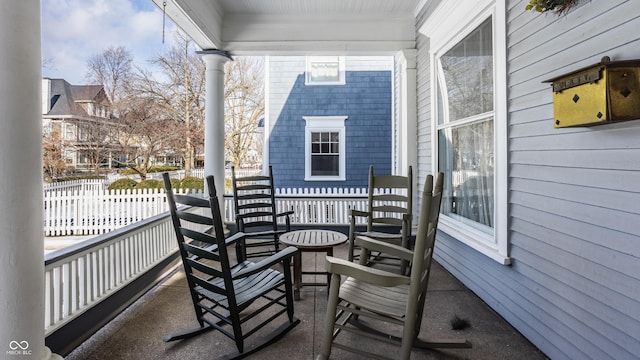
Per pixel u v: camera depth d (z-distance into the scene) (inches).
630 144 55.6
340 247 184.2
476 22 109.4
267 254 154.6
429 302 108.9
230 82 514.0
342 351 82.4
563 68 69.4
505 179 91.0
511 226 90.4
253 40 172.9
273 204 161.0
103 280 94.0
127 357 79.3
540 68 76.8
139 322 96.7
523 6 82.9
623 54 55.9
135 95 457.4
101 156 438.3
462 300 110.3
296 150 281.7
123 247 104.2
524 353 79.9
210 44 164.2
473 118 113.7
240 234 101.0
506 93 89.7
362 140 280.8
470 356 79.0
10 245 54.8
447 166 137.9
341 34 172.9
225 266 74.8
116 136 443.8
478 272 112.4
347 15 171.5
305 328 93.1
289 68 279.9
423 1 155.5
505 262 90.3
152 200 236.4
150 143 450.3
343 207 215.2
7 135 54.4
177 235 86.2
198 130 472.7
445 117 138.9
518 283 88.6
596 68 54.3
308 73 279.9
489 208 104.7
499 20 92.4
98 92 470.3
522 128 84.4
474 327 92.4
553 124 73.1
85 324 86.5
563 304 72.1
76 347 82.9
